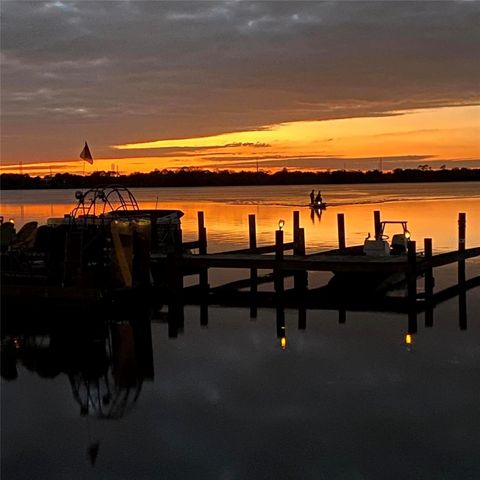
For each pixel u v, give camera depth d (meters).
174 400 12.23
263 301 21.88
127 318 19.66
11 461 9.83
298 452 9.80
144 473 9.33
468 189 150.62
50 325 18.80
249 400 12.07
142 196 130.62
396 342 16.08
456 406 11.51
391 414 11.20
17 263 20.34
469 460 9.42
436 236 38.78
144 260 20.88
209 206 78.44
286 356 15.02
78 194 24.28
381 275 23.25
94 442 10.42
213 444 10.17
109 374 14.02
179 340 16.81
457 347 15.50
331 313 19.77
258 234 41.62
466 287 23.67
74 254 19.05
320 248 33.25
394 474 9.06
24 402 12.41
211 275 27.75
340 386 12.72
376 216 27.94
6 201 119.00
